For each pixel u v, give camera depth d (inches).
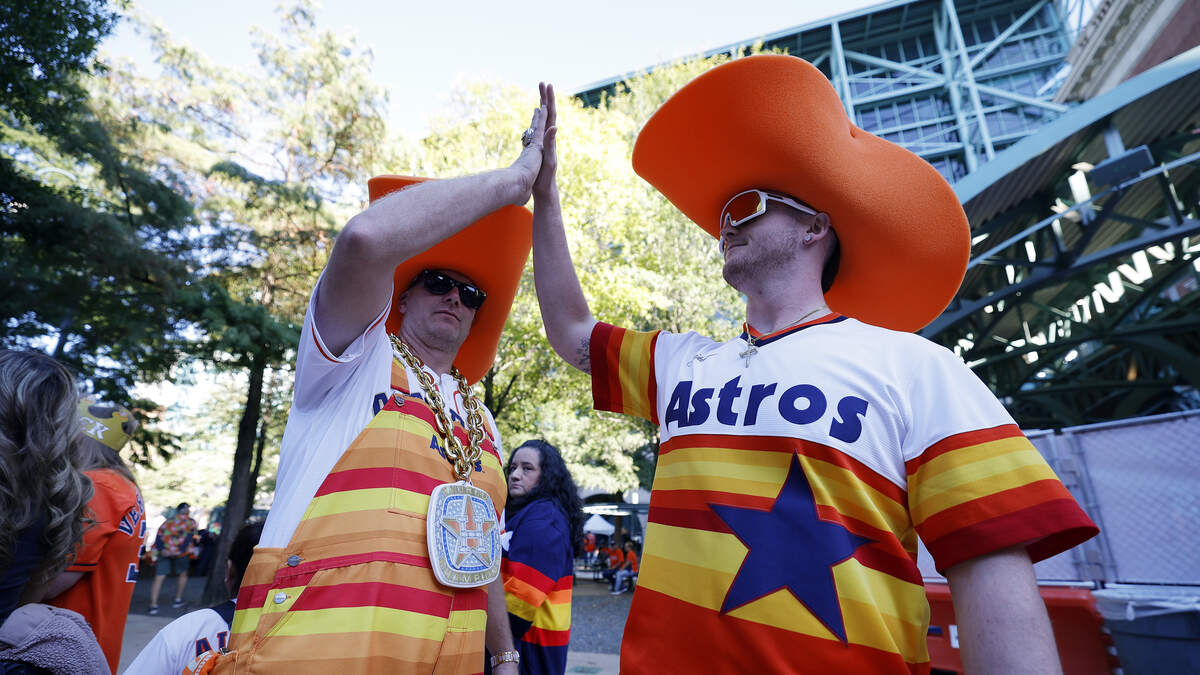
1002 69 1946.4
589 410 647.8
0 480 46.1
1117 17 754.2
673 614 39.5
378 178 60.9
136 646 254.4
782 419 40.9
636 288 499.5
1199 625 94.4
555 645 96.4
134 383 439.5
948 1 1975.9
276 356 447.2
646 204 564.1
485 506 53.4
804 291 50.8
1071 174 394.0
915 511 38.0
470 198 48.9
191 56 483.2
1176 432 112.9
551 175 64.2
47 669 44.3
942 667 128.6
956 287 55.7
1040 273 389.1
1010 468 35.5
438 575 46.4
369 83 515.8
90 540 75.9
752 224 53.2
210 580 433.7
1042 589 121.4
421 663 44.1
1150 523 113.1
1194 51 312.8
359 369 50.5
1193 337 558.6
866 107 2016.5
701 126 54.7
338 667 40.5
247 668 40.4
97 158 379.2
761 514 38.9
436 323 62.0
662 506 44.3
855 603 35.3
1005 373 710.5
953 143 1888.5
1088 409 790.5
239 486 454.0
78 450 54.9
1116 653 107.8
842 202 51.2
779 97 50.1
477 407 63.4
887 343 42.9
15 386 49.0
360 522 45.3
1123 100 331.0
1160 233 338.6
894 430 39.3
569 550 104.1
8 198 338.6
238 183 461.1
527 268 504.1
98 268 363.3
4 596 46.4
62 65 331.9
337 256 43.3
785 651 34.9
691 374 49.1
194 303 390.9
